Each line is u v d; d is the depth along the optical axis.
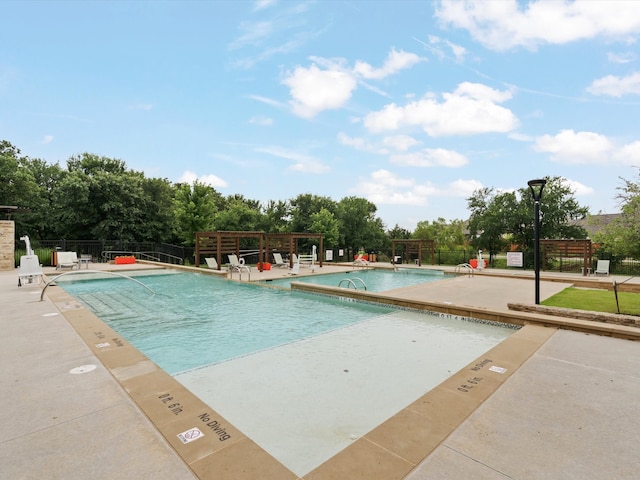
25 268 9.98
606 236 11.38
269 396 3.73
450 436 2.50
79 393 3.12
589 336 5.22
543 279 13.63
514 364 3.99
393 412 3.38
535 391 3.28
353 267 20.05
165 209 28.86
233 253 20.03
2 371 3.63
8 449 2.27
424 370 4.51
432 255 23.11
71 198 24.23
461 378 3.59
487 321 6.79
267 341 5.94
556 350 4.54
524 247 25.78
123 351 4.25
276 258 19.66
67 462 2.14
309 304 9.15
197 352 5.37
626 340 5.00
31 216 25.78
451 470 2.11
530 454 2.29
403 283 14.34
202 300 9.66
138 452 2.25
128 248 24.12
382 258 31.64
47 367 3.74
